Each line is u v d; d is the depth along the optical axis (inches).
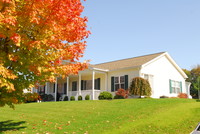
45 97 1097.4
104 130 384.5
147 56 1026.1
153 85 916.6
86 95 936.9
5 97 318.0
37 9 280.4
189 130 355.6
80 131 384.8
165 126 387.9
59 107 669.3
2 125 445.4
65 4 298.8
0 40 297.3
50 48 312.0
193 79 2086.6
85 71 963.3
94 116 506.0
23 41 279.0
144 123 416.2
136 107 593.9
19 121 482.6
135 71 873.5
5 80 271.3
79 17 328.5
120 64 1014.4
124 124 419.2
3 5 259.0
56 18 296.5
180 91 1064.2
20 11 273.1
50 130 396.5
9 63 304.2
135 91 817.5
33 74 329.7
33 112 597.3
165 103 643.5
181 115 461.7
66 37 319.9
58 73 325.1
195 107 536.4
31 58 298.0
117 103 686.5
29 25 289.6
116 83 932.0
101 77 1001.5
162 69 978.7
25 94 369.1
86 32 333.7
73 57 335.9
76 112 568.1
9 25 259.1
